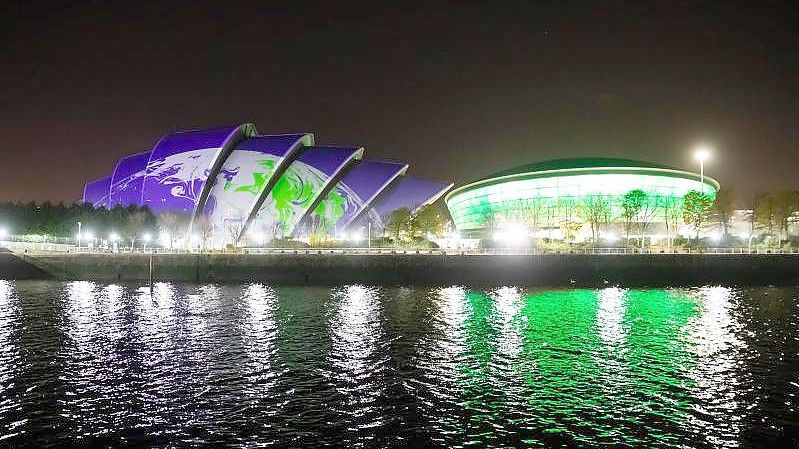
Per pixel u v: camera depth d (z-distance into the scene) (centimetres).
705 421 2245
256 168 11562
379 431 2152
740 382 2731
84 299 5659
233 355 3278
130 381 2769
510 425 2208
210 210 11444
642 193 10331
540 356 3238
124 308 5025
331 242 10844
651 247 9212
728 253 7300
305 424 2222
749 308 4972
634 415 2306
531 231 11369
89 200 12512
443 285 7062
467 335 3809
